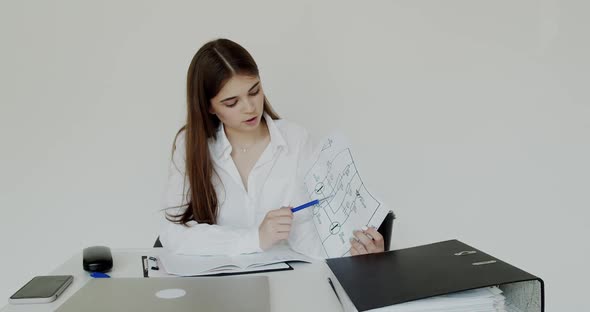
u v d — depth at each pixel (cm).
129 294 92
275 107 223
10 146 225
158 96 222
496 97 221
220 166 156
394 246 226
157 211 228
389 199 228
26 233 230
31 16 217
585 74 217
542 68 218
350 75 221
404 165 226
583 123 220
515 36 217
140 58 220
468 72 220
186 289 94
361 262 98
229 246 123
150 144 225
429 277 86
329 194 117
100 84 221
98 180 227
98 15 217
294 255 120
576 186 223
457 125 223
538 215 226
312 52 219
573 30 214
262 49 219
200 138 147
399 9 216
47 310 93
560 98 219
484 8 216
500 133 223
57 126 224
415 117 223
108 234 231
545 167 223
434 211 228
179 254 125
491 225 228
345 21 217
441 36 218
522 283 85
